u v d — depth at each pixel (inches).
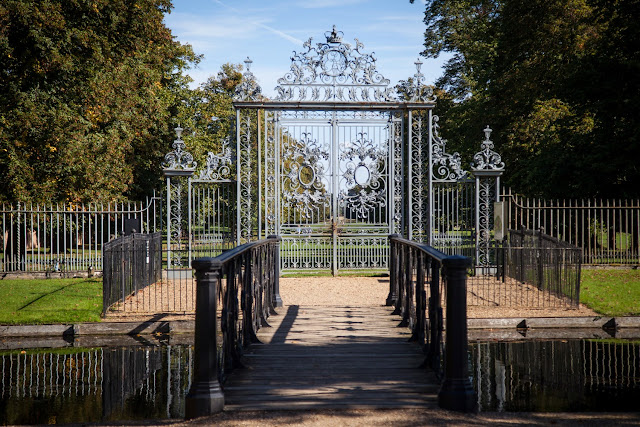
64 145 812.0
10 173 775.1
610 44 885.8
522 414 221.1
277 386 246.8
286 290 543.5
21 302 483.2
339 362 285.9
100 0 828.0
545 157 875.4
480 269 601.3
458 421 206.7
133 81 966.4
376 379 257.3
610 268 653.3
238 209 595.8
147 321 418.0
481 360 328.8
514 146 1005.2
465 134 1135.6
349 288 555.5
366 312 431.5
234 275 277.1
